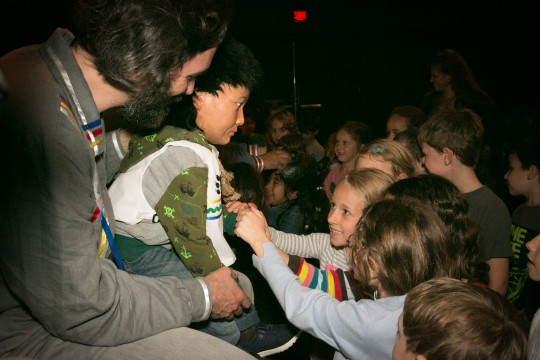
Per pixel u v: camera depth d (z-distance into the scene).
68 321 1.03
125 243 1.52
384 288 1.38
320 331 1.40
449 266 1.37
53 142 0.99
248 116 4.67
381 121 7.59
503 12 6.92
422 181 1.69
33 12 3.00
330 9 6.86
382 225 1.37
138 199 1.43
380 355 1.31
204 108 1.57
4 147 0.96
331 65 7.23
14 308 1.10
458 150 2.30
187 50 1.12
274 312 2.32
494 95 7.25
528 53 7.07
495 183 3.49
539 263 1.62
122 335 1.12
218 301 1.34
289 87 7.21
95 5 1.06
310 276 1.68
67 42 1.15
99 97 1.20
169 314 1.20
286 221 2.97
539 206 2.42
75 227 1.02
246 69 1.57
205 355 1.20
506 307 1.11
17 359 0.75
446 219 1.59
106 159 1.59
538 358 1.09
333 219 1.82
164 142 1.46
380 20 6.95
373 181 1.79
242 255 2.61
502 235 2.19
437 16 6.96
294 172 3.01
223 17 1.18
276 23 6.81
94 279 1.04
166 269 1.51
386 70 7.33
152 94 1.15
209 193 1.48
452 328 1.04
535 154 2.38
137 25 1.05
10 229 0.98
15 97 0.99
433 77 4.74
